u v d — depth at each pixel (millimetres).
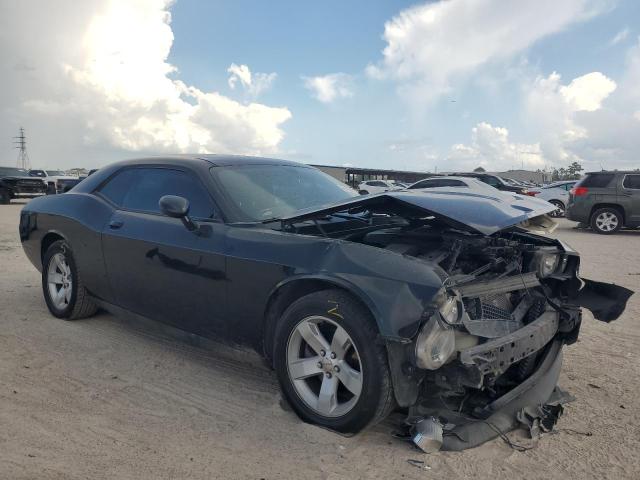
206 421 3035
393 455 2688
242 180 3896
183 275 3600
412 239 3539
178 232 3691
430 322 2516
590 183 13914
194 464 2580
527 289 3475
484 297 3119
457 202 3180
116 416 3074
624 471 2590
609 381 3688
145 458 2625
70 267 4719
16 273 7137
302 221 3377
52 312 4996
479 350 2627
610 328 4914
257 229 3379
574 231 14484
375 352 2658
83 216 4520
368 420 2723
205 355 4117
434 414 2814
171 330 3895
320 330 2994
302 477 2490
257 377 3701
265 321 3225
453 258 3176
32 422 2957
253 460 2629
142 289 3971
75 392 3391
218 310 3420
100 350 4168
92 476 2451
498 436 2869
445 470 2561
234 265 3277
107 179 4637
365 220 3865
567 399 3256
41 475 2441
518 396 3002
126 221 4133
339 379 2852
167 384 3559
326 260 2918
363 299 2662
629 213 13391
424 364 2512
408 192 3449
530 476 2531
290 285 3049
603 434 2945
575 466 2623
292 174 4355
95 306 4836
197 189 3791
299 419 3045
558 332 3504
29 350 4117
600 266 8188
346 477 2494
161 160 4242
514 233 3998
